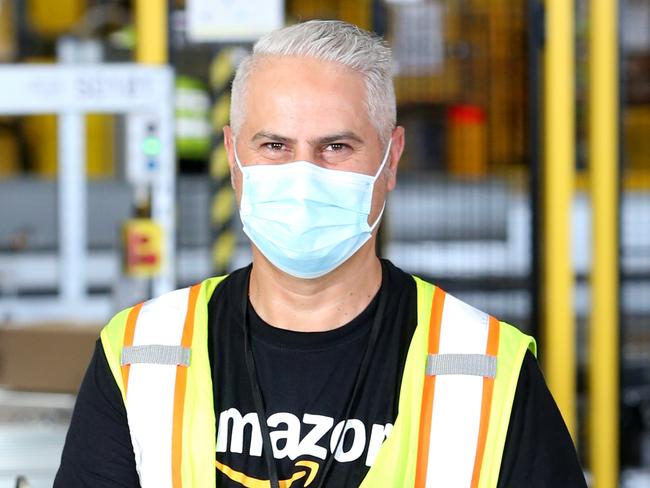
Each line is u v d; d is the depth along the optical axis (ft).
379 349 6.57
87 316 15.21
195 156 17.06
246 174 6.58
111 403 6.59
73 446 6.59
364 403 6.44
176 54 16.37
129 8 20.43
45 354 12.59
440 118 18.39
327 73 6.31
